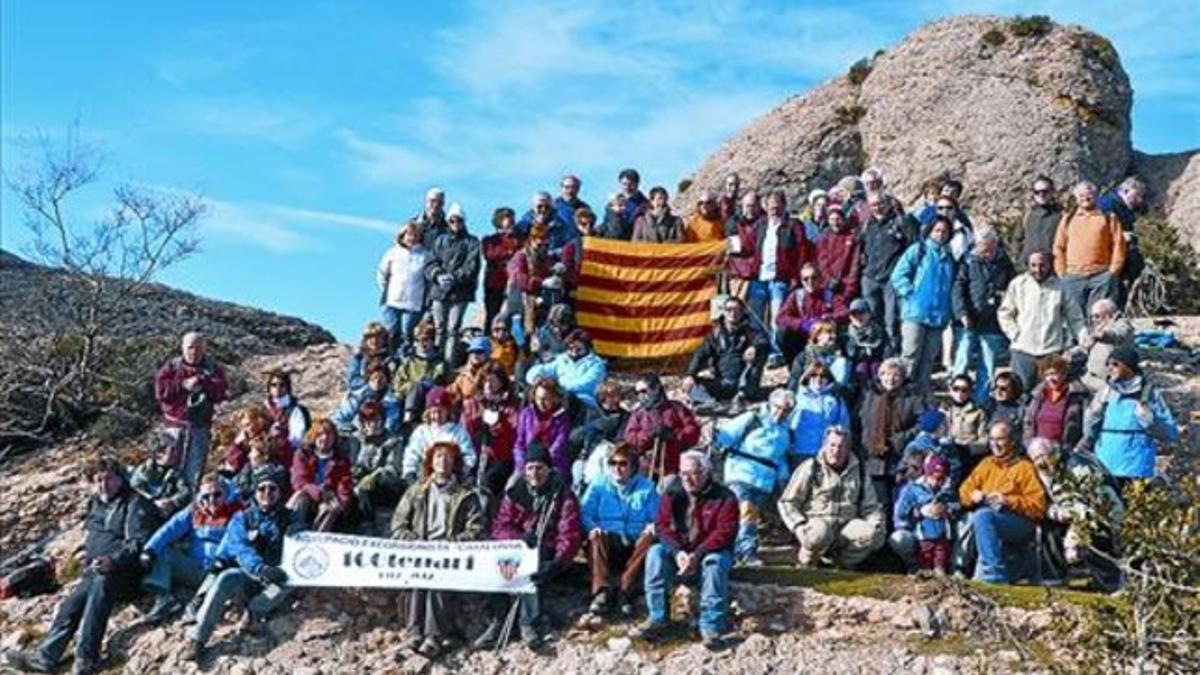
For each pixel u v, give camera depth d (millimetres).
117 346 22281
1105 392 13938
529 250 18469
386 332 17344
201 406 15984
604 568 13281
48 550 16219
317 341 27203
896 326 17188
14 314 23047
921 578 13438
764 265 18438
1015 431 13984
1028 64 35438
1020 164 33938
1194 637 9562
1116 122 34906
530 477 13398
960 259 17047
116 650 13664
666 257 19344
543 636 13172
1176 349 21406
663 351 19203
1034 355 16406
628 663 12781
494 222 19094
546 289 18453
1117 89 35156
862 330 16328
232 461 14836
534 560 13094
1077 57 35219
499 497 14086
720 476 15219
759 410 14992
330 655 13305
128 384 21188
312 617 13680
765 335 18000
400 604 13555
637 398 16438
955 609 13039
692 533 12984
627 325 19234
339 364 23547
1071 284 17422
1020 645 12336
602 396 15141
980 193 34094
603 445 14000
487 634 13227
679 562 12945
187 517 14133
